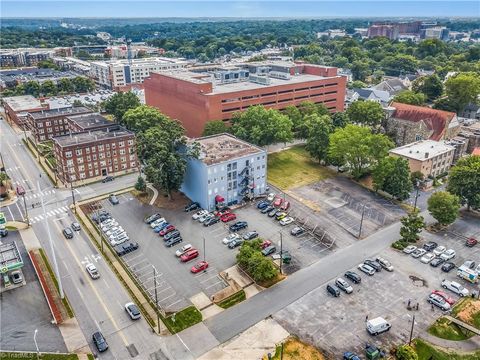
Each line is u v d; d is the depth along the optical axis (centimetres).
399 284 8281
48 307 7631
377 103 16438
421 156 12900
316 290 8094
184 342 6856
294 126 15712
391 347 6744
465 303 7744
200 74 18588
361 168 12875
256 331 7069
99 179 13375
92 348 6738
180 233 10075
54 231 10212
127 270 8700
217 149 11900
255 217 10838
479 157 11269
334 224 10512
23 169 14250
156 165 11031
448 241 9819
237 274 8538
